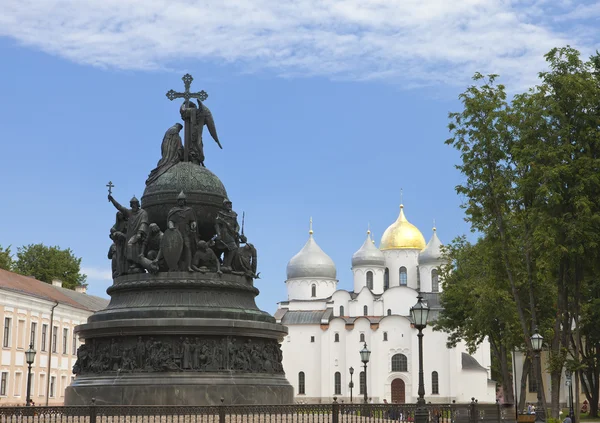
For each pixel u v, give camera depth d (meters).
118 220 34.91
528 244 40.97
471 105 41.91
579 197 37.59
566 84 38.88
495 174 42.31
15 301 70.31
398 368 122.31
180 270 32.97
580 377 66.31
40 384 74.50
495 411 32.59
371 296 134.12
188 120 36.47
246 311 32.97
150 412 24.67
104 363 31.73
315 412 26.52
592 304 57.09
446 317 68.00
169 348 31.05
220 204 34.97
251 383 31.36
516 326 54.66
